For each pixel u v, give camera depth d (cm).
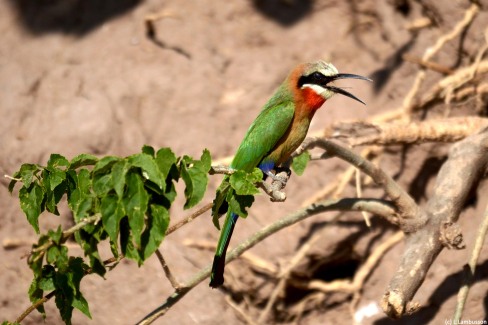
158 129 1241
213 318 1141
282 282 1151
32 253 639
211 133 1241
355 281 1160
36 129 1247
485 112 1171
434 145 1166
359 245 1168
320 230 1166
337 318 1177
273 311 1180
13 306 1223
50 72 1310
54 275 668
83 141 1224
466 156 1004
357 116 1215
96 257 641
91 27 1355
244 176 662
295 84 1005
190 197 622
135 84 1263
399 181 1185
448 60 1198
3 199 1247
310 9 1316
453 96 1170
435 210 963
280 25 1316
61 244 641
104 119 1232
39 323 1209
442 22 1212
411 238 950
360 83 1243
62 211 1209
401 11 1266
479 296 1076
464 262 1103
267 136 986
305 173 1202
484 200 1131
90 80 1283
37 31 1367
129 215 596
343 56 1280
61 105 1259
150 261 1166
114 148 1227
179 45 1309
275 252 1166
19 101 1286
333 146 948
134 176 598
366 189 1177
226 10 1328
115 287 1163
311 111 1009
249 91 1270
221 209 827
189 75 1274
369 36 1283
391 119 1166
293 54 1296
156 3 1345
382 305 872
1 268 1234
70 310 673
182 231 1187
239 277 1170
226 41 1314
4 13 1390
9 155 1241
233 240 1180
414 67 1220
